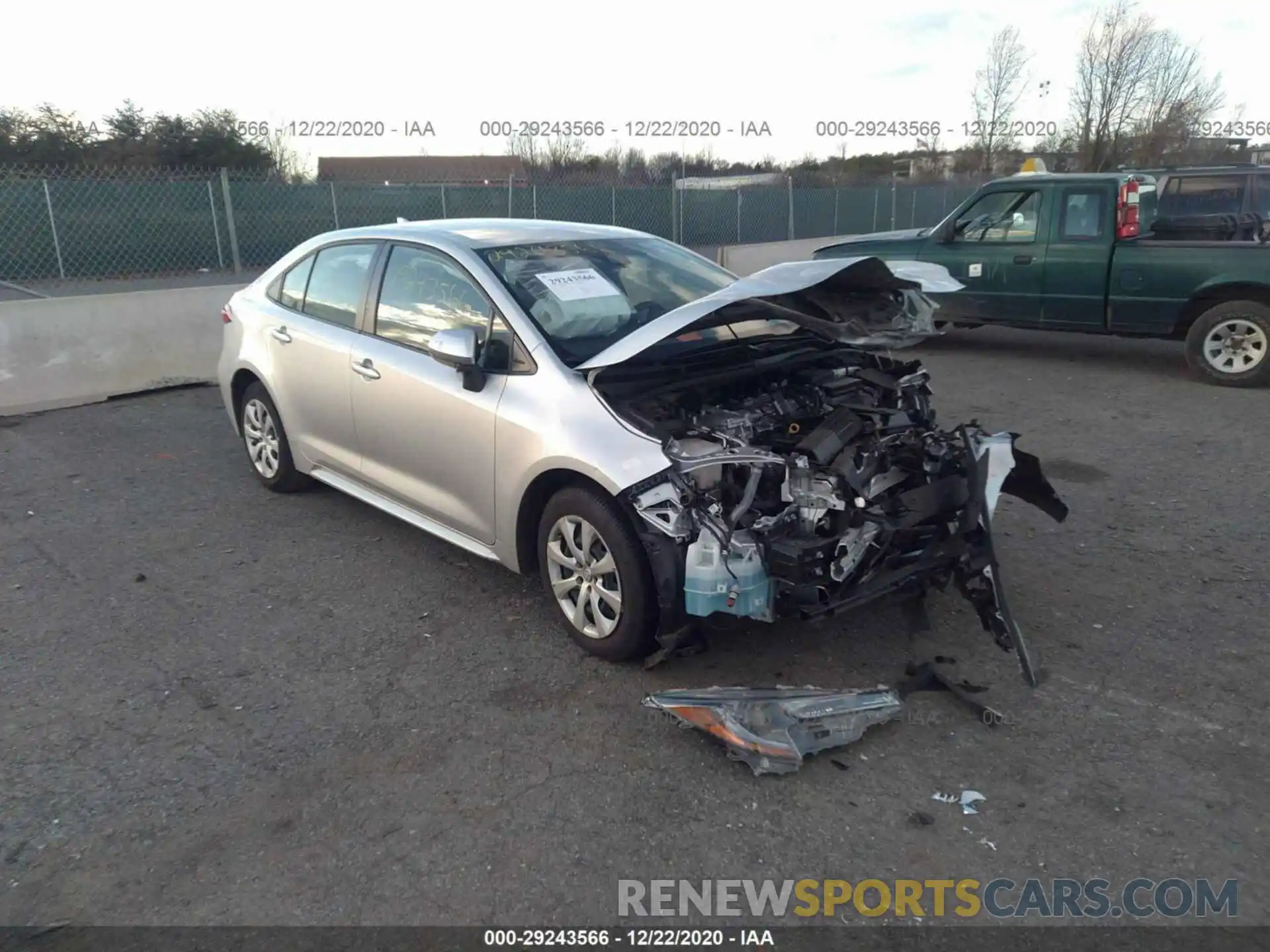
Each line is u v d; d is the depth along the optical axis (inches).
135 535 221.0
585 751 137.3
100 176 892.6
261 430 242.7
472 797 127.7
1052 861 115.0
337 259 214.7
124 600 187.6
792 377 175.5
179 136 1057.5
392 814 124.5
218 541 217.0
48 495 249.0
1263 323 332.5
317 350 210.1
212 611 182.7
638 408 154.9
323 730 143.4
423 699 151.2
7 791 129.7
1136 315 358.3
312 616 180.1
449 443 176.2
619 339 168.1
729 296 154.3
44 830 122.2
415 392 182.2
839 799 126.6
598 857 116.6
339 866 115.6
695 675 156.3
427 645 168.2
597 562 155.3
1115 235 358.6
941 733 140.4
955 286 180.7
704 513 142.0
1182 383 352.2
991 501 149.3
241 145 1067.9
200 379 372.8
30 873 114.8
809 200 959.6
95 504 241.4
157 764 135.7
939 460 158.4
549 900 110.1
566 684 154.9
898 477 154.4
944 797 126.3
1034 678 150.7
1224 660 157.9
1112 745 136.4
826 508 142.7
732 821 122.6
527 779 131.3
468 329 167.0
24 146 1024.2
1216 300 343.9
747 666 158.7
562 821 123.0
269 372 227.1
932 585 161.2
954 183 1135.6
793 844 118.4
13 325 327.3
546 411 157.8
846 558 142.9
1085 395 336.8
